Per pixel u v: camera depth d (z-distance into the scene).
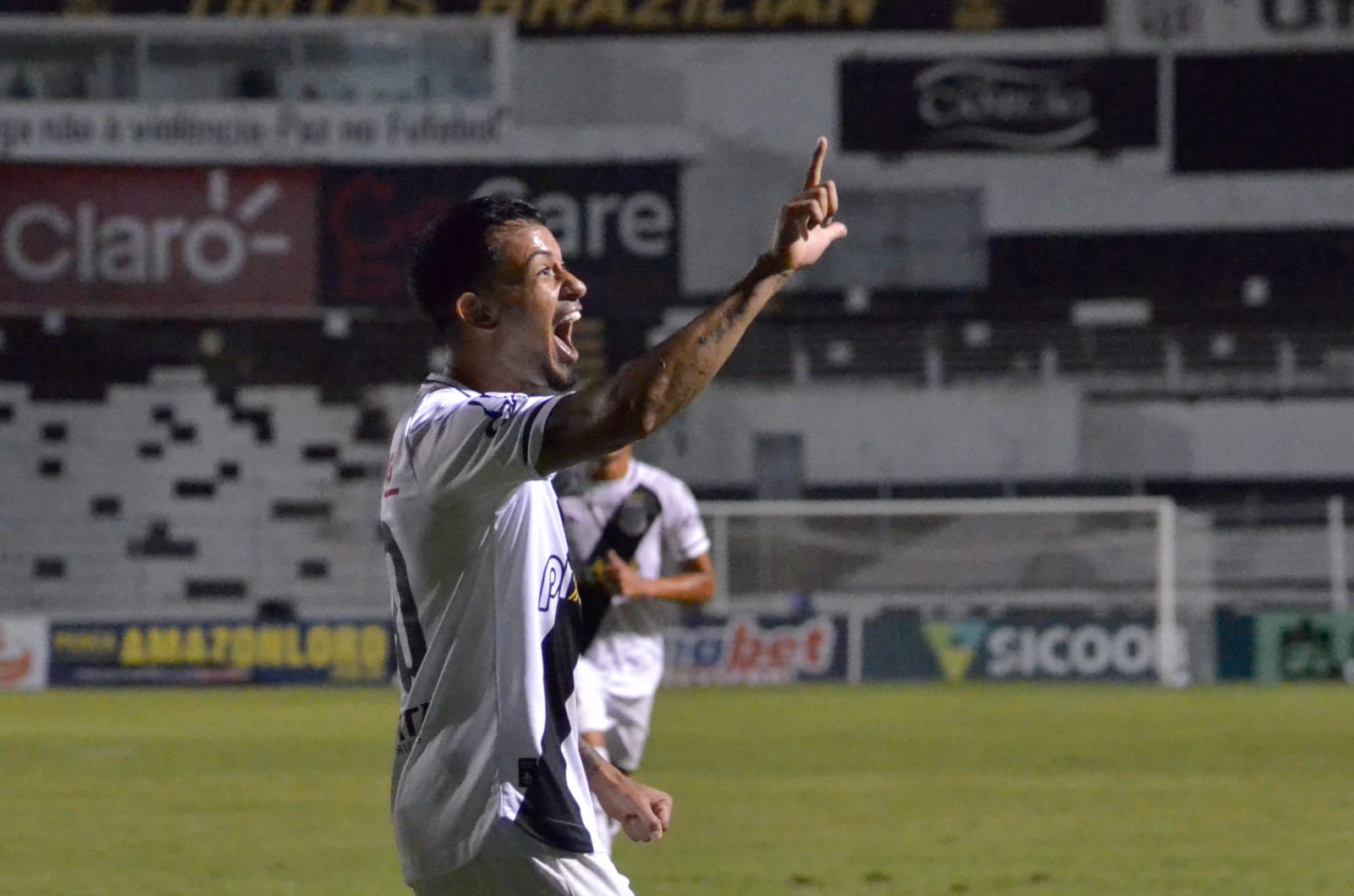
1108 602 67.38
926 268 85.19
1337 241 84.12
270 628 65.00
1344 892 21.44
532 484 7.47
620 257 84.81
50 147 82.75
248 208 83.19
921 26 85.56
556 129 84.75
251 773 35.84
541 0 85.12
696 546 20.45
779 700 56.44
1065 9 85.31
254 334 83.00
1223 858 24.23
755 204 85.31
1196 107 84.75
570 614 7.57
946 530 67.44
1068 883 22.02
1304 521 73.94
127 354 82.44
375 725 47.62
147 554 80.31
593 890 7.38
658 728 46.09
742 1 85.56
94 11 83.62
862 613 66.62
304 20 84.12
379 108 83.75
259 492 81.50
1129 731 44.62
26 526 80.25
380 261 83.38
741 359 82.75
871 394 82.06
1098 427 81.94
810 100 85.50
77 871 23.22
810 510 66.94
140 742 43.03
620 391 6.68
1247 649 64.81
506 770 7.25
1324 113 84.44
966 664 64.56
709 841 25.89
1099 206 84.75
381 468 82.12
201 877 22.81
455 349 7.57
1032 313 83.88
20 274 82.44
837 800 30.94
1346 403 81.31
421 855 7.40
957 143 85.31
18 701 58.03
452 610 7.30
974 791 32.31
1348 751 39.53
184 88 83.88
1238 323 83.12
